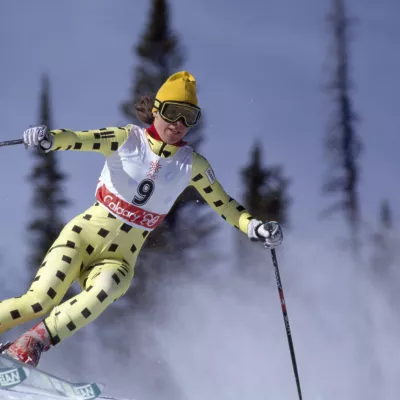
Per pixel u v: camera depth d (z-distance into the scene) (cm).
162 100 1661
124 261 1686
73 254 1633
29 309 1576
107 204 1675
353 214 10675
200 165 1723
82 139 1611
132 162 1661
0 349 1521
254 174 10075
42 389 1479
